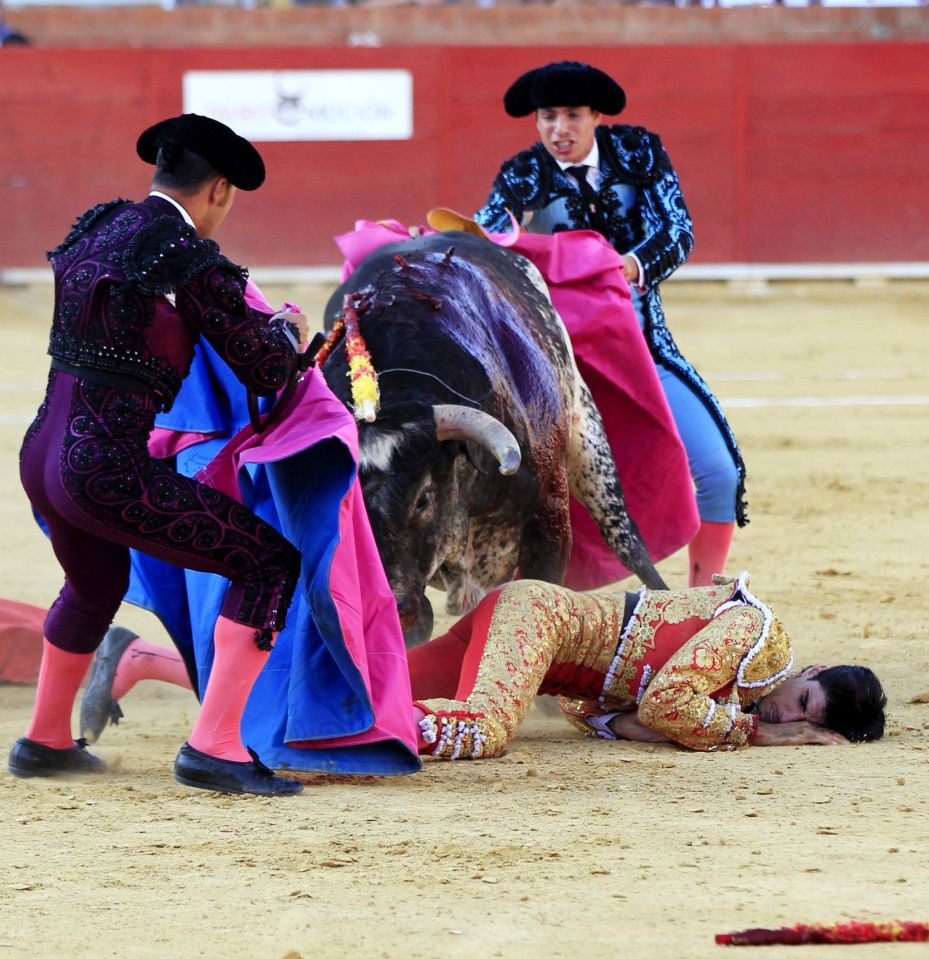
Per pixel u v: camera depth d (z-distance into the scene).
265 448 9.75
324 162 47.75
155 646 11.94
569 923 7.36
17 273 47.72
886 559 19.45
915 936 7.12
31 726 10.54
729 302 46.34
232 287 9.34
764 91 48.09
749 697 11.48
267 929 7.36
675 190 14.59
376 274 12.26
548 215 14.66
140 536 9.41
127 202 9.60
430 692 11.55
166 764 10.96
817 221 48.53
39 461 9.47
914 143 48.31
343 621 10.02
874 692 11.37
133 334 9.21
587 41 56.78
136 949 7.16
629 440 14.11
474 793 9.96
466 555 12.08
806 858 8.38
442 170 47.88
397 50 47.59
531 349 12.49
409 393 11.17
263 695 10.55
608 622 11.45
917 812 9.34
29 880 8.18
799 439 28.97
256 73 47.53
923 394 33.94
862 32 56.88
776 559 19.55
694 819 9.21
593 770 10.57
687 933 7.21
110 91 47.50
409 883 8.02
